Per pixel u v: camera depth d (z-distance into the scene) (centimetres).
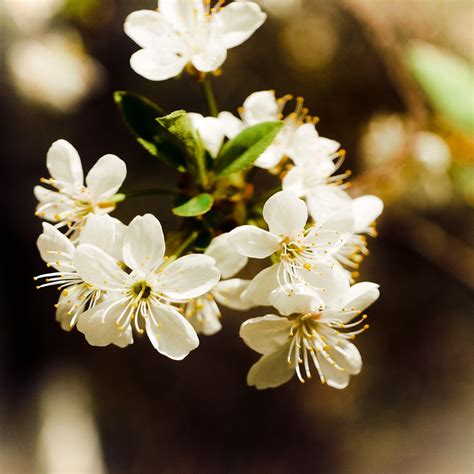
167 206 49
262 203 32
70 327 31
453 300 58
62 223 31
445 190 46
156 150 31
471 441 58
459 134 40
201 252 31
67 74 48
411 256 56
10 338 60
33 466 57
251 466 60
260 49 47
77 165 31
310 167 32
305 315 31
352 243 32
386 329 58
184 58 32
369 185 40
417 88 41
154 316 30
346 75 48
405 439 59
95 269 30
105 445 60
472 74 39
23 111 51
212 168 31
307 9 47
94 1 47
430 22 48
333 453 60
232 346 58
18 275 59
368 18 41
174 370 60
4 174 55
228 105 48
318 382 60
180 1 32
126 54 49
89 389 61
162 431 60
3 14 48
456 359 59
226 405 60
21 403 59
